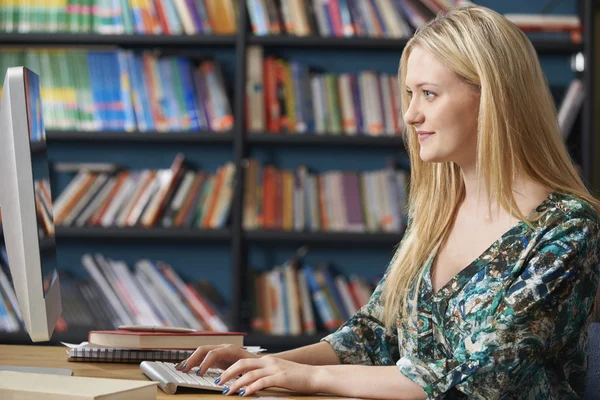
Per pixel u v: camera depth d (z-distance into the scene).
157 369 1.35
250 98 3.24
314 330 3.19
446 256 1.52
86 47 3.39
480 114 1.42
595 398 1.51
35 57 3.23
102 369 1.46
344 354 1.62
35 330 1.18
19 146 1.14
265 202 3.22
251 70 3.25
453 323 1.42
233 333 1.60
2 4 3.29
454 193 1.57
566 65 3.41
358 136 3.19
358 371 1.30
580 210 1.37
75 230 3.20
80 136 3.21
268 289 3.21
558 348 1.31
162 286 3.24
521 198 1.43
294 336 3.14
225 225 3.25
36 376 1.11
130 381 1.07
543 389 1.37
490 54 1.41
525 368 1.26
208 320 3.23
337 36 3.25
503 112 1.41
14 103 1.14
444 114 1.45
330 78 3.25
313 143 3.29
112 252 3.48
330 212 3.21
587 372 1.47
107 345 1.55
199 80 3.25
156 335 1.54
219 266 3.47
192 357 1.42
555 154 1.45
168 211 3.23
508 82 1.41
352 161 3.45
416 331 1.50
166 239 3.48
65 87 3.24
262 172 3.24
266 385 1.27
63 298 3.21
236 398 1.23
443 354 1.45
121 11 3.28
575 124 3.24
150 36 3.25
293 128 3.24
